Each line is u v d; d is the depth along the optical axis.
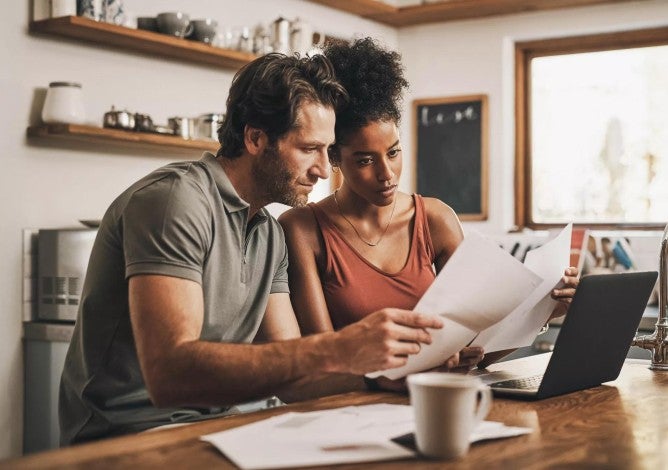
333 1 4.57
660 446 1.07
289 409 1.29
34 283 3.15
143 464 0.93
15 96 3.11
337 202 1.97
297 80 1.55
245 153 1.59
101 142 3.39
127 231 1.39
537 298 1.55
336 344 1.22
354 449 0.99
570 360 1.42
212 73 3.95
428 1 4.86
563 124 4.92
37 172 3.19
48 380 3.07
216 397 1.25
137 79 3.57
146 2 3.58
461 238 2.04
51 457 0.96
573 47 4.86
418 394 0.98
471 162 5.04
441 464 0.96
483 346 1.57
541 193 4.98
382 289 1.90
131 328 1.49
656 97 4.65
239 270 1.56
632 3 4.58
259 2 4.21
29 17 3.15
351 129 1.78
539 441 1.09
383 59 1.80
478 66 5.02
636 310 1.57
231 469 0.92
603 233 4.53
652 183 4.66
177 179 1.44
